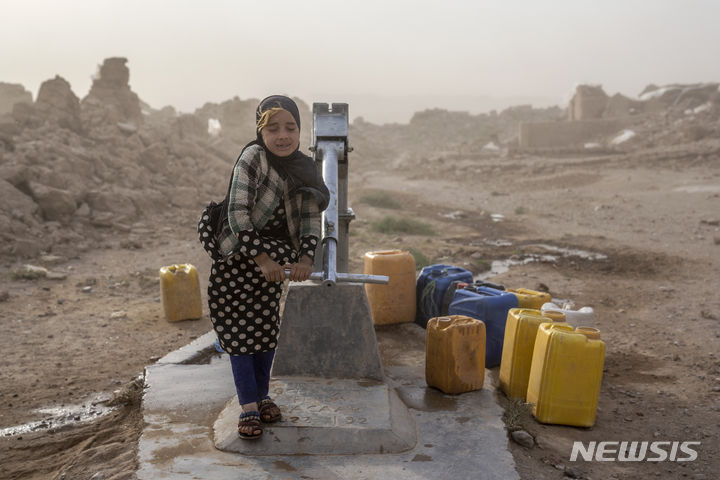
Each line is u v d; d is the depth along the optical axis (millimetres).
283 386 3775
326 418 3338
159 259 11430
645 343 6438
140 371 5379
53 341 6305
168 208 18531
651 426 4223
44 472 3426
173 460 3076
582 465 3521
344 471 3016
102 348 6074
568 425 4027
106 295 8477
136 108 38531
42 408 4508
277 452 3141
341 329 3932
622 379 5285
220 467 3004
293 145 2807
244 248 2656
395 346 5207
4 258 10477
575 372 3945
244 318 3029
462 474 3072
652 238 14648
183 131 32469
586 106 66438
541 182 33062
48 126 21250
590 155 49188
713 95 59531
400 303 5719
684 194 24047
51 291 8578
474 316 4965
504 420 3830
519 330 4227
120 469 3094
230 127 53031
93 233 13586
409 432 3434
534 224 18266
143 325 6926
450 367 4086
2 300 7910
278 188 2836
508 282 9797
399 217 19969
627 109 64500
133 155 22172
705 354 6023
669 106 65125
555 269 10977
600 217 19375
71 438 3869
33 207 13195
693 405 4656
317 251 4320
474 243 14438
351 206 23594
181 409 3734
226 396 3930
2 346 6105
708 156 35375
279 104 2777
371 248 13344
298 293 3918
